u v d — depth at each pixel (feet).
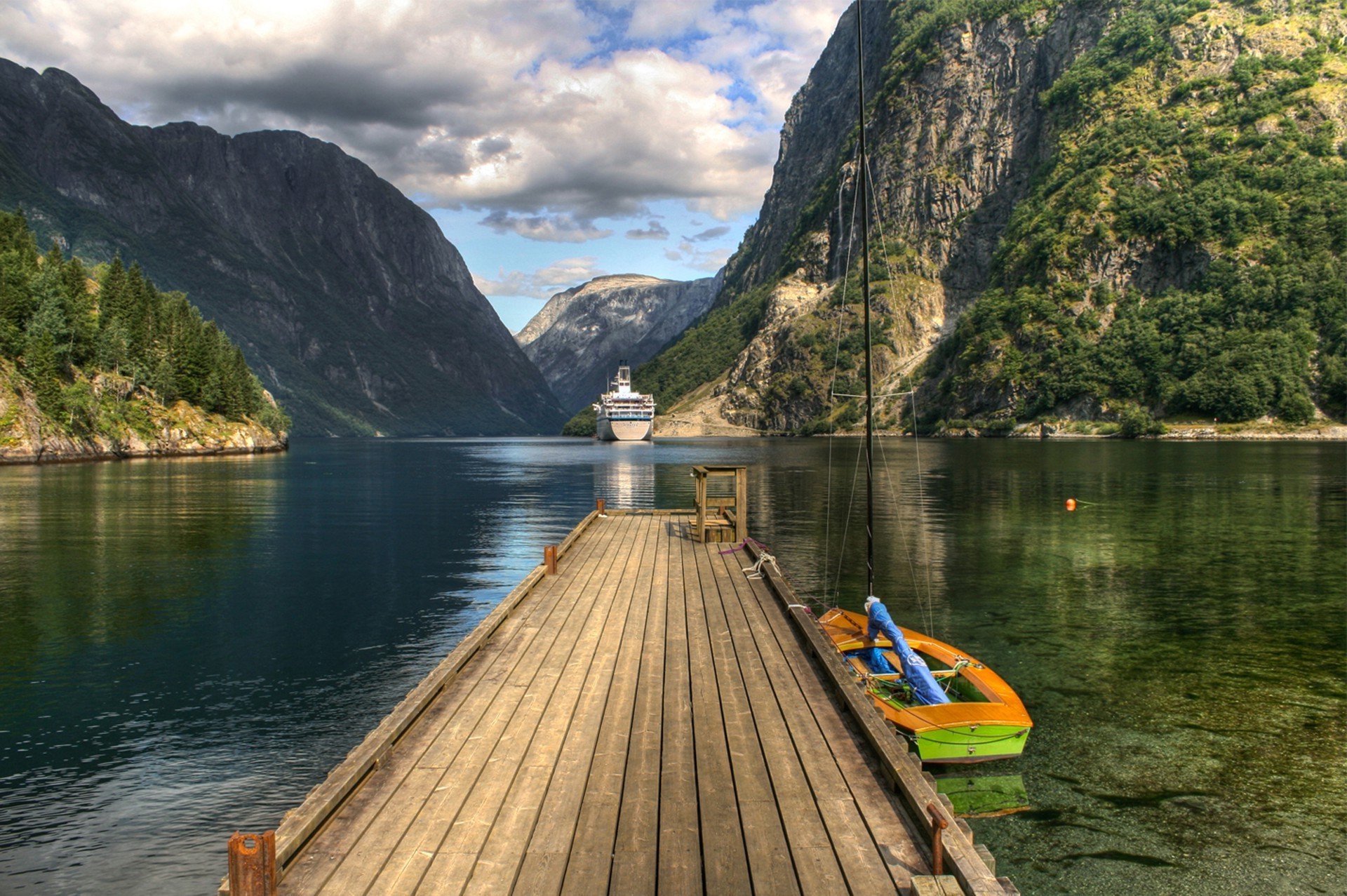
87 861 33.14
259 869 18.69
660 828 22.95
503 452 574.56
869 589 54.80
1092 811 37.11
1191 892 30.76
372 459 448.65
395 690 53.88
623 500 191.62
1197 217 598.75
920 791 23.50
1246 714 49.03
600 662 40.01
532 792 25.18
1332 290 520.42
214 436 453.99
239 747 44.52
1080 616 73.00
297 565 101.71
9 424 324.60
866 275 60.39
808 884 19.92
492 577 94.02
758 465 316.40
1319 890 30.91
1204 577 89.81
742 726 31.37
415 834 22.26
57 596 82.79
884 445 513.45
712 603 53.26
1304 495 173.37
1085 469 257.55
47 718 48.73
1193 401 520.42
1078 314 620.90
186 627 70.64
